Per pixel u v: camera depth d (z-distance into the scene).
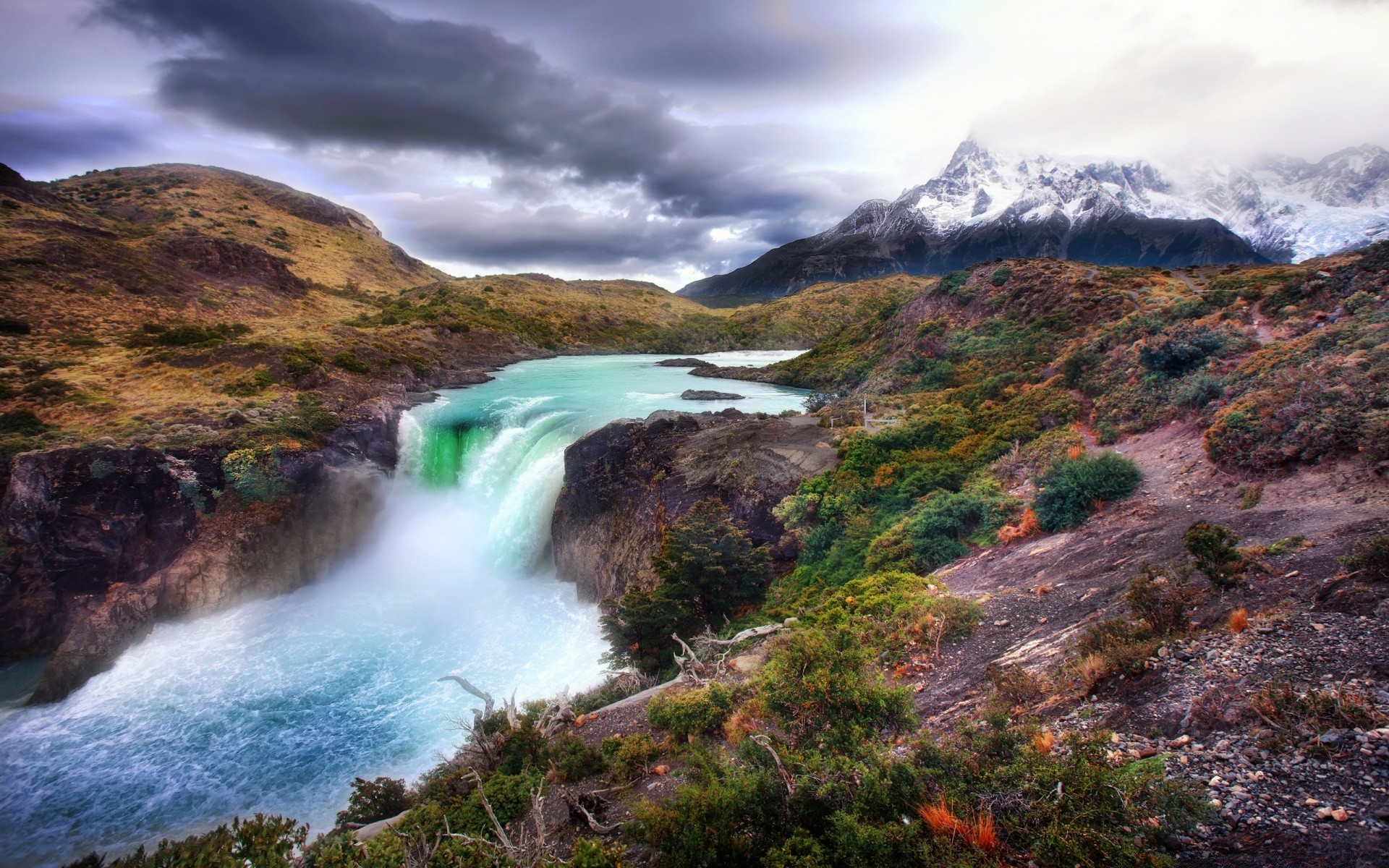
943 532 24.70
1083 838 6.27
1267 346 27.20
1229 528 15.39
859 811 7.86
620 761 14.49
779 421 44.97
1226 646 9.81
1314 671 8.34
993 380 42.69
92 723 28.97
